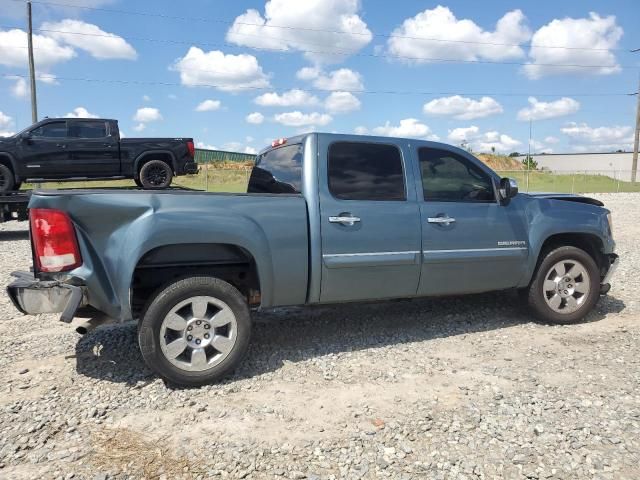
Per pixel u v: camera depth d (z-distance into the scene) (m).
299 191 4.44
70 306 3.54
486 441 3.08
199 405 3.58
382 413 3.45
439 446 3.04
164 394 3.76
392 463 2.87
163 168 14.43
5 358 4.47
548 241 5.57
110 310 3.72
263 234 4.11
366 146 4.63
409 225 4.65
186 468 2.84
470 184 5.06
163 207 3.84
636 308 6.01
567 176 47.44
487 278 5.08
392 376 4.06
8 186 12.71
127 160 14.04
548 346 4.74
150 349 3.75
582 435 3.13
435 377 4.04
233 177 26.80
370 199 4.55
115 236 3.74
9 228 14.97
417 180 4.78
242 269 4.32
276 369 4.23
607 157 86.12
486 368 4.21
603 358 4.42
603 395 3.68
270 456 2.96
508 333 5.12
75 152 13.41
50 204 3.58
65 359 4.44
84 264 3.65
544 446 3.02
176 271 4.13
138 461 2.90
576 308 5.40
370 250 4.50
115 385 3.91
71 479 2.73
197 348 3.88
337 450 3.01
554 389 3.79
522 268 5.20
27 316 5.77
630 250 9.95
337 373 4.13
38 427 3.26
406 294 4.79
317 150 4.42
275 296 4.25
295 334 5.09
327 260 4.33
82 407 3.55
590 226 5.46
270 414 3.46
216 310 4.00
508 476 2.74
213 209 3.97
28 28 24.41
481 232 4.98
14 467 2.84
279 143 5.11
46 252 3.62
